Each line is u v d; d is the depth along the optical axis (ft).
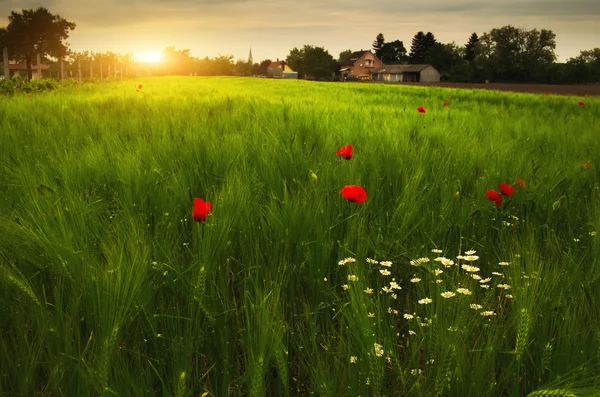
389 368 5.76
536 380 5.53
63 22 185.88
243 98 48.52
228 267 7.32
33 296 5.68
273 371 6.01
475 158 14.07
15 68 224.94
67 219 7.75
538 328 5.86
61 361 5.10
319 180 10.49
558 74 322.96
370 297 6.78
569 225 9.80
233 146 13.85
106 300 5.34
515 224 10.30
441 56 406.21
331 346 5.98
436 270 6.91
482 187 11.30
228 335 6.19
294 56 418.72
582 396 4.48
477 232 10.00
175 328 6.06
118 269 5.65
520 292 5.94
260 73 426.10
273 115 26.14
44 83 74.28
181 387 4.59
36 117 25.07
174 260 6.95
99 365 4.70
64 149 14.16
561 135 21.17
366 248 7.91
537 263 7.07
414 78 366.84
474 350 5.10
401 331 6.87
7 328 6.02
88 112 28.58
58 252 6.22
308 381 5.89
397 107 42.98
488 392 4.86
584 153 16.90
